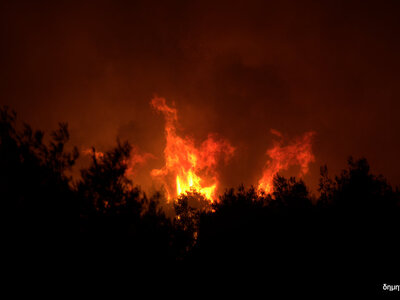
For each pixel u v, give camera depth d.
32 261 5.01
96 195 5.75
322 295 6.93
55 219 5.23
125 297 5.38
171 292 5.95
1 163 5.23
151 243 5.73
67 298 5.08
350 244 7.45
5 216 5.02
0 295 4.83
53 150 5.64
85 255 5.30
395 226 7.43
